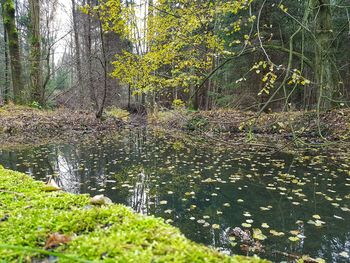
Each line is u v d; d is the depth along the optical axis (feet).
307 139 26.76
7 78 49.90
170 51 27.73
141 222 4.32
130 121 51.60
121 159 21.48
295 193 13.58
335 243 9.02
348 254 8.36
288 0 35.88
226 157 21.79
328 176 16.20
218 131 34.30
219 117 37.37
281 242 9.09
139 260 3.24
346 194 13.34
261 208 11.86
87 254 3.43
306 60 24.67
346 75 44.75
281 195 13.37
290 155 22.03
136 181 15.89
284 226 10.22
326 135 26.84
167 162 20.35
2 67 57.11
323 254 8.38
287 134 29.43
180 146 27.17
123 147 26.68
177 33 25.00
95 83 54.75
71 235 4.05
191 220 10.85
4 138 30.25
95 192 14.10
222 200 12.89
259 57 38.91
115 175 17.12
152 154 23.31
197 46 29.19
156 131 39.32
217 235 9.59
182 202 12.71
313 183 15.01
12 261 3.46
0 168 8.50
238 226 10.28
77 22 56.49
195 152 24.02
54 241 3.75
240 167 18.62
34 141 29.53
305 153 22.63
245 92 45.73
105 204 5.44
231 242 9.07
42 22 60.03
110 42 56.18
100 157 22.22
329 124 27.40
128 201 12.89
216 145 27.30
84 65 54.08
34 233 4.04
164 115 49.16
